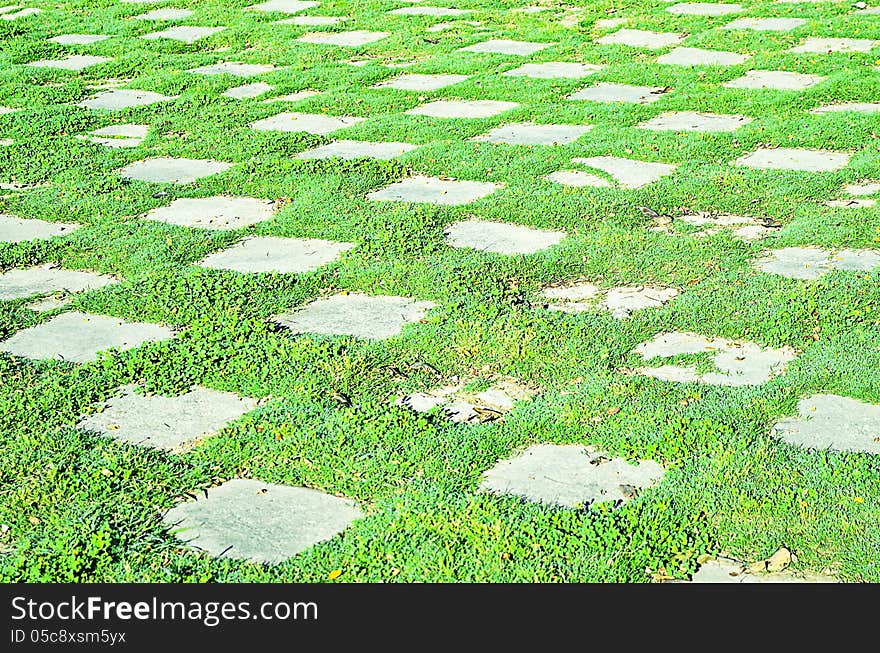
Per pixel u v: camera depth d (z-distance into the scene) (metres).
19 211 7.59
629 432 4.21
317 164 8.39
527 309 5.52
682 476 3.90
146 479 4.02
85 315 5.66
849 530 3.58
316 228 6.98
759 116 9.34
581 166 8.12
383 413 4.43
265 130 9.56
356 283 5.98
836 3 14.14
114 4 16.97
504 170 8.09
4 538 3.71
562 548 3.54
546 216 7.03
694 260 6.16
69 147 9.23
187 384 4.77
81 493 3.93
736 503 3.73
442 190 7.72
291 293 5.86
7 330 5.48
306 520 3.75
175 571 3.52
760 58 11.54
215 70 12.38
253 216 7.33
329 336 5.25
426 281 5.95
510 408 4.48
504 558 3.51
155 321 5.55
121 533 3.71
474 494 3.86
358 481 3.96
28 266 6.51
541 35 13.41
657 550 3.52
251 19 15.36
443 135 9.17
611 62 11.84
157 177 8.31
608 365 4.84
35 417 4.50
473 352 5.00
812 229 6.56
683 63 11.60
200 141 9.25
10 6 17.31
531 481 3.93
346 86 11.23
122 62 12.94
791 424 4.25
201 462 4.11
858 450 4.04
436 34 13.87
